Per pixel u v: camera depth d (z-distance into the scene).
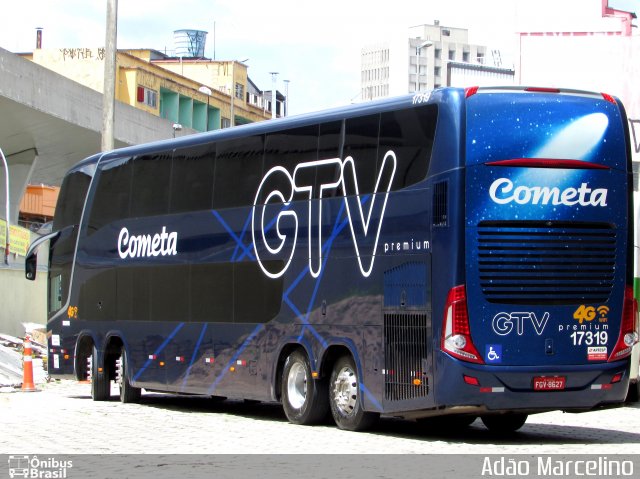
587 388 14.92
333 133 17.05
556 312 14.78
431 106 15.04
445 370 14.45
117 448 14.14
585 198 14.98
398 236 15.41
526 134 14.78
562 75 34.12
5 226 43.06
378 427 17.56
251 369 18.64
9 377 29.41
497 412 14.84
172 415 19.78
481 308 14.46
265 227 18.45
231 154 19.55
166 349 21.08
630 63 33.53
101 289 23.41
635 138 32.47
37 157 59.75
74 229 24.59
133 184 22.56
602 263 15.09
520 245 14.66
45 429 16.88
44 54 91.00
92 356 23.58
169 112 97.75
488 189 14.58
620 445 14.64
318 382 17.23
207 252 19.97
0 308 42.56
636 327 15.46
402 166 15.47
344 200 16.62
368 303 15.95
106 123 30.84
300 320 17.45
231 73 111.88
